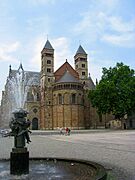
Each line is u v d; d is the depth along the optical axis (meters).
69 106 97.94
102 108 81.88
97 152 21.77
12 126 13.18
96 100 83.19
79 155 20.11
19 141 13.07
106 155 19.55
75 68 121.69
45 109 104.19
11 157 12.85
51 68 110.12
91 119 109.62
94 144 30.34
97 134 59.38
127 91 79.19
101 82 85.12
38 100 112.00
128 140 36.06
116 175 11.98
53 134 67.50
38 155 20.81
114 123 106.44
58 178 11.66
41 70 113.12
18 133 13.03
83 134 62.72
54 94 103.44
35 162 15.89
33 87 113.69
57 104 100.69
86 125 108.00
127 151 21.84
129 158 17.55
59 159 16.25
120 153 20.58
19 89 26.61
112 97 79.25
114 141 34.53
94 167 12.65
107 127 110.50
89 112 110.00
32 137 53.56
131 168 13.78
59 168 13.99
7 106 105.81
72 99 99.31
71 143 33.38
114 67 87.06
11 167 12.79
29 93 112.06
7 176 12.37
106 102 79.94
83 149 24.75
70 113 97.44
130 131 69.38
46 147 28.08
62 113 98.31
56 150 24.55
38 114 110.62
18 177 12.09
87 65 118.19
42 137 53.28
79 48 120.12
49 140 41.84
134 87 82.31
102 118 112.19
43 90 107.25
